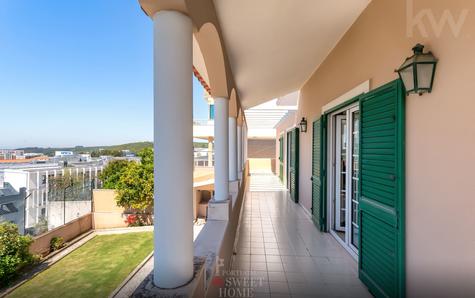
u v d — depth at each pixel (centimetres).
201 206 1122
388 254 220
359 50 285
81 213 1072
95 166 1280
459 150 146
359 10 275
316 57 421
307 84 571
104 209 1117
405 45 198
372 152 244
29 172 913
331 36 339
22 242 687
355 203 349
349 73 317
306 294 255
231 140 460
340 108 365
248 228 463
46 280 654
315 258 336
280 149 1197
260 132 1764
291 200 725
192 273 140
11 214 806
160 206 131
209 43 223
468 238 142
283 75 488
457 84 147
